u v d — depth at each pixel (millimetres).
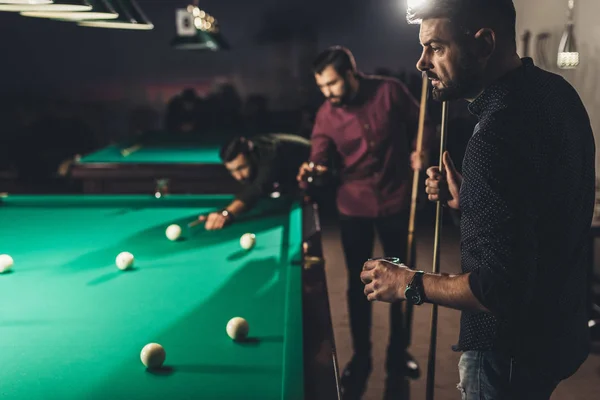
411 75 8023
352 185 3426
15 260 2416
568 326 1424
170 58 8320
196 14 5988
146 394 1320
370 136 3314
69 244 2648
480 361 1487
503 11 1296
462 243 1379
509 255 1218
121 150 5266
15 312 1840
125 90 8414
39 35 8305
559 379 1479
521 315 1389
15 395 1324
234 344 1574
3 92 8391
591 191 1413
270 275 2154
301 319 1583
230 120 8375
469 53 1297
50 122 8453
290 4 8062
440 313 4023
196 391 1328
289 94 8266
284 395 1214
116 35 8297
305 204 3213
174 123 8398
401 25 7945
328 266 5137
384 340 3686
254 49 8211
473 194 1265
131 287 2061
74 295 1990
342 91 3201
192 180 4473
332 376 1297
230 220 2875
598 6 4332
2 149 8391
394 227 3410
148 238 2723
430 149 3367
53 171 8336
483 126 1286
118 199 3447
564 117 1323
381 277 1417
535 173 1260
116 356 1514
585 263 1453
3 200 3436
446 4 1276
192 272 2213
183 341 1600
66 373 1427
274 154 3326
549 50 5250
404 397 3018
